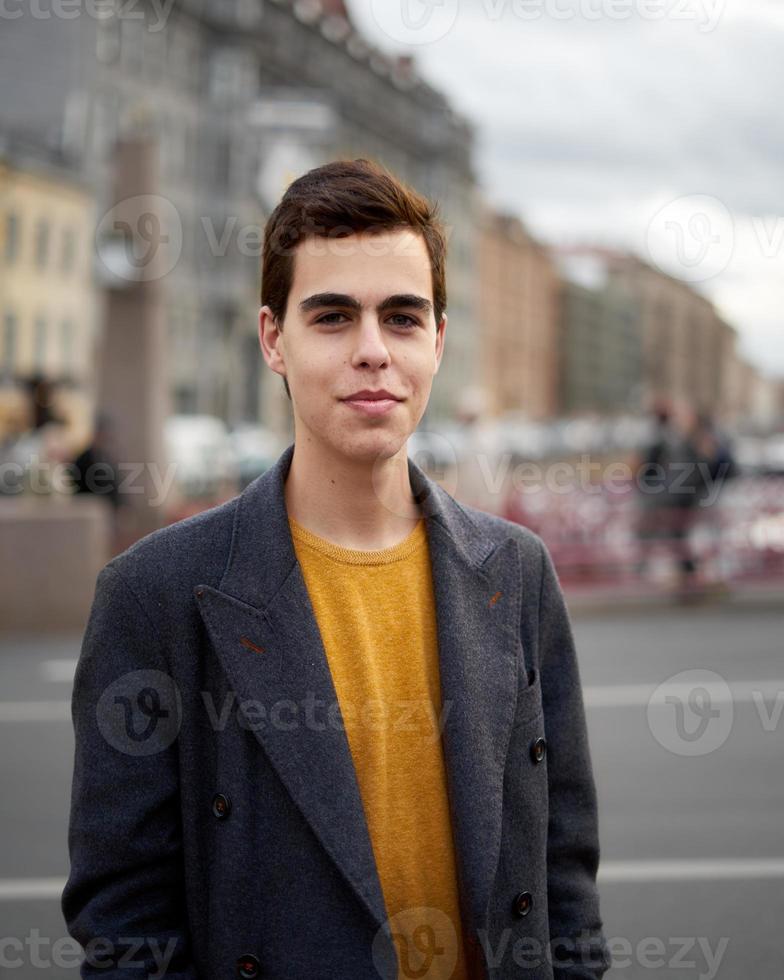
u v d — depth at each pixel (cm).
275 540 151
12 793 526
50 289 3359
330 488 153
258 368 4703
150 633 150
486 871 145
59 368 3388
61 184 3372
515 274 6444
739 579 1110
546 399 6738
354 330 148
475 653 152
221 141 4562
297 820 145
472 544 159
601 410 6391
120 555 155
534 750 158
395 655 152
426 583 155
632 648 884
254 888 145
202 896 149
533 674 162
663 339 5956
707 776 541
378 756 148
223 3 4528
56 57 2891
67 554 969
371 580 153
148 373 1170
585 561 1106
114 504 1030
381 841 147
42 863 441
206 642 151
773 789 522
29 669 816
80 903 152
